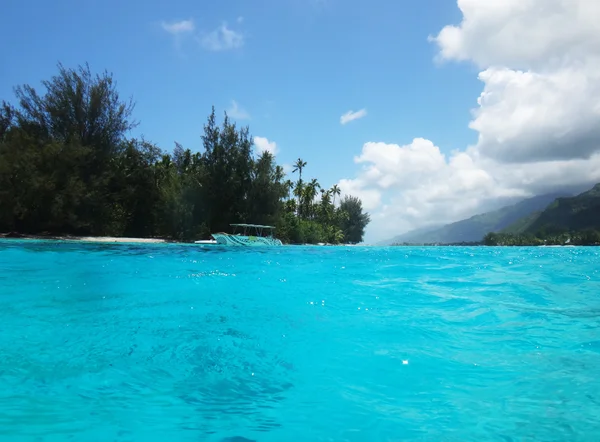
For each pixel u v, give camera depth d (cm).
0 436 181
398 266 1111
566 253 2042
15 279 688
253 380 263
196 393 240
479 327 412
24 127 2738
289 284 714
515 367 291
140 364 288
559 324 431
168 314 447
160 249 1673
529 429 198
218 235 2703
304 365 294
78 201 2484
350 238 7175
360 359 308
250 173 3659
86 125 2870
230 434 191
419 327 409
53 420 199
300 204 6119
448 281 793
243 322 417
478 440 187
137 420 202
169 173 3412
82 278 716
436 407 225
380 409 221
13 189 2273
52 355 301
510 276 885
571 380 266
